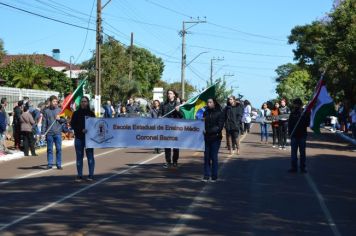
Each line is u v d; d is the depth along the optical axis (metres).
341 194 11.78
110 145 13.99
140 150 22.58
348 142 29.19
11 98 27.36
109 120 13.95
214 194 11.65
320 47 35.53
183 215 9.54
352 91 33.91
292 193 11.84
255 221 9.12
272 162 17.95
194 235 8.16
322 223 9.02
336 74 31.19
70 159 19.12
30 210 9.91
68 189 12.23
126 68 53.12
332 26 31.95
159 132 14.66
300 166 15.48
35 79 42.69
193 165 16.98
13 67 46.25
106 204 10.49
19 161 18.42
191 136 14.70
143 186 12.67
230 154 20.67
